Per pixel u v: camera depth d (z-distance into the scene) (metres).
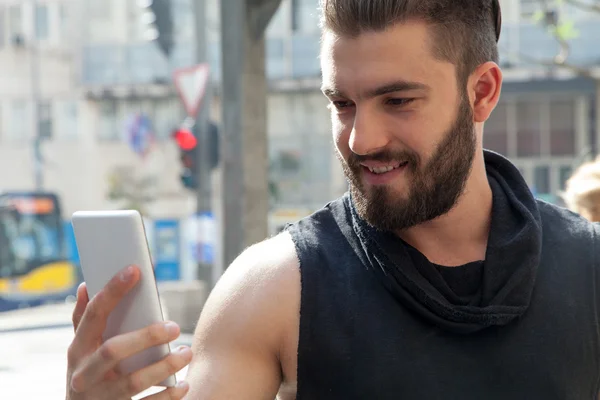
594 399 1.74
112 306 1.41
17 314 15.41
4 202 19.47
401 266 1.65
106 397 1.38
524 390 1.66
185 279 26.64
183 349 1.41
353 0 1.58
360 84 1.58
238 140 9.27
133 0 26.89
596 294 1.74
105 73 27.03
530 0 23.16
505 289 1.68
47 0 27.44
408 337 1.65
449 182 1.64
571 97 23.98
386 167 1.61
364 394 1.64
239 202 9.34
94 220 1.47
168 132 26.75
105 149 27.31
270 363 1.68
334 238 1.74
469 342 1.66
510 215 1.75
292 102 25.78
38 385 8.68
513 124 24.47
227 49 9.27
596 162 3.65
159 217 26.86
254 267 1.72
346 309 1.67
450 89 1.62
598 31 23.33
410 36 1.57
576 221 1.83
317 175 25.78
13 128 27.81
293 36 25.50
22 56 27.58
